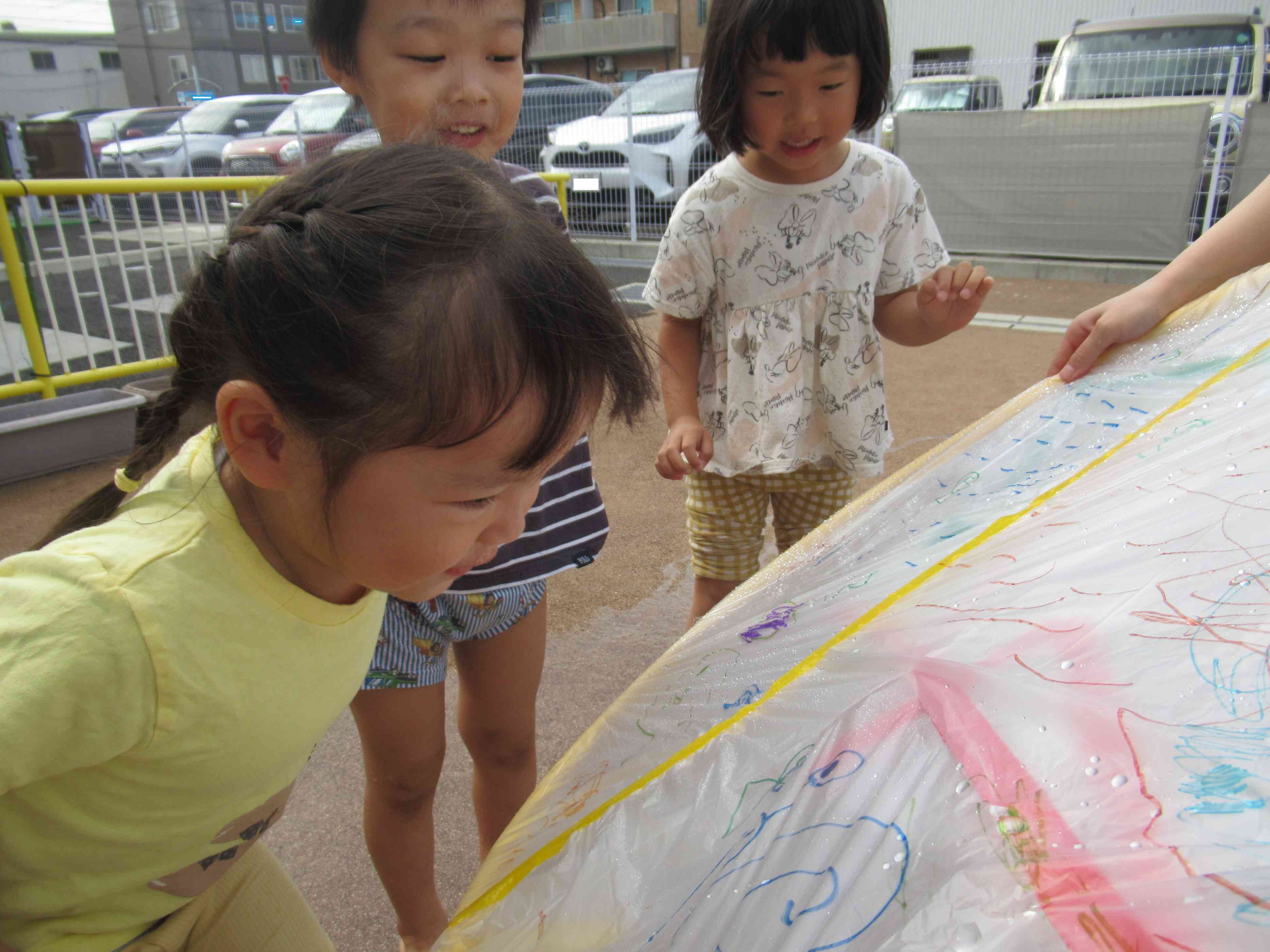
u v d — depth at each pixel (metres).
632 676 2.10
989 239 6.68
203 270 0.71
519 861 0.67
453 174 0.70
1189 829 0.43
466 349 0.61
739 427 1.75
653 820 0.62
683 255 1.72
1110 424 1.01
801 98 1.48
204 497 0.75
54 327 3.62
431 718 1.27
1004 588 0.72
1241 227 1.23
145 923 0.89
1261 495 0.71
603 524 1.41
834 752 0.59
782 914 0.49
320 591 0.80
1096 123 6.15
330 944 1.06
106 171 11.03
